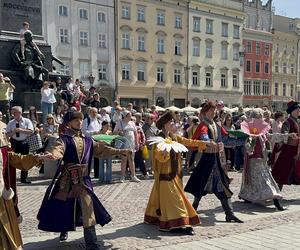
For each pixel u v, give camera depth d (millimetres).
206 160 7051
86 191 5387
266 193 7965
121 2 48219
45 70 16953
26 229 6480
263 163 8203
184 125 15328
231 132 9555
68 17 44219
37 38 17703
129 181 11547
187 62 55156
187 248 5547
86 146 5516
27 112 15727
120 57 48406
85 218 5254
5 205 4688
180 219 6137
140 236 6082
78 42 45031
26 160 4922
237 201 8742
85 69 45719
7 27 16734
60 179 5391
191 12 55469
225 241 5871
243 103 63250
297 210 7977
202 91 57125
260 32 65250
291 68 71500
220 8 58906
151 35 51281
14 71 16531
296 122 8758
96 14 46281
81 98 17734
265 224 6852
